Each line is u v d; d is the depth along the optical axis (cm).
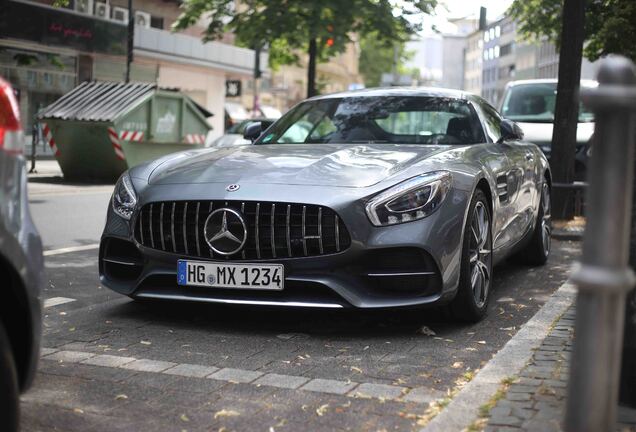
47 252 754
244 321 470
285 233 427
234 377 357
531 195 642
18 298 247
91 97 1683
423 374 366
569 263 718
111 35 2691
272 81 5128
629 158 163
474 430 277
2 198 238
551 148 1045
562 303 508
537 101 1279
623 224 163
